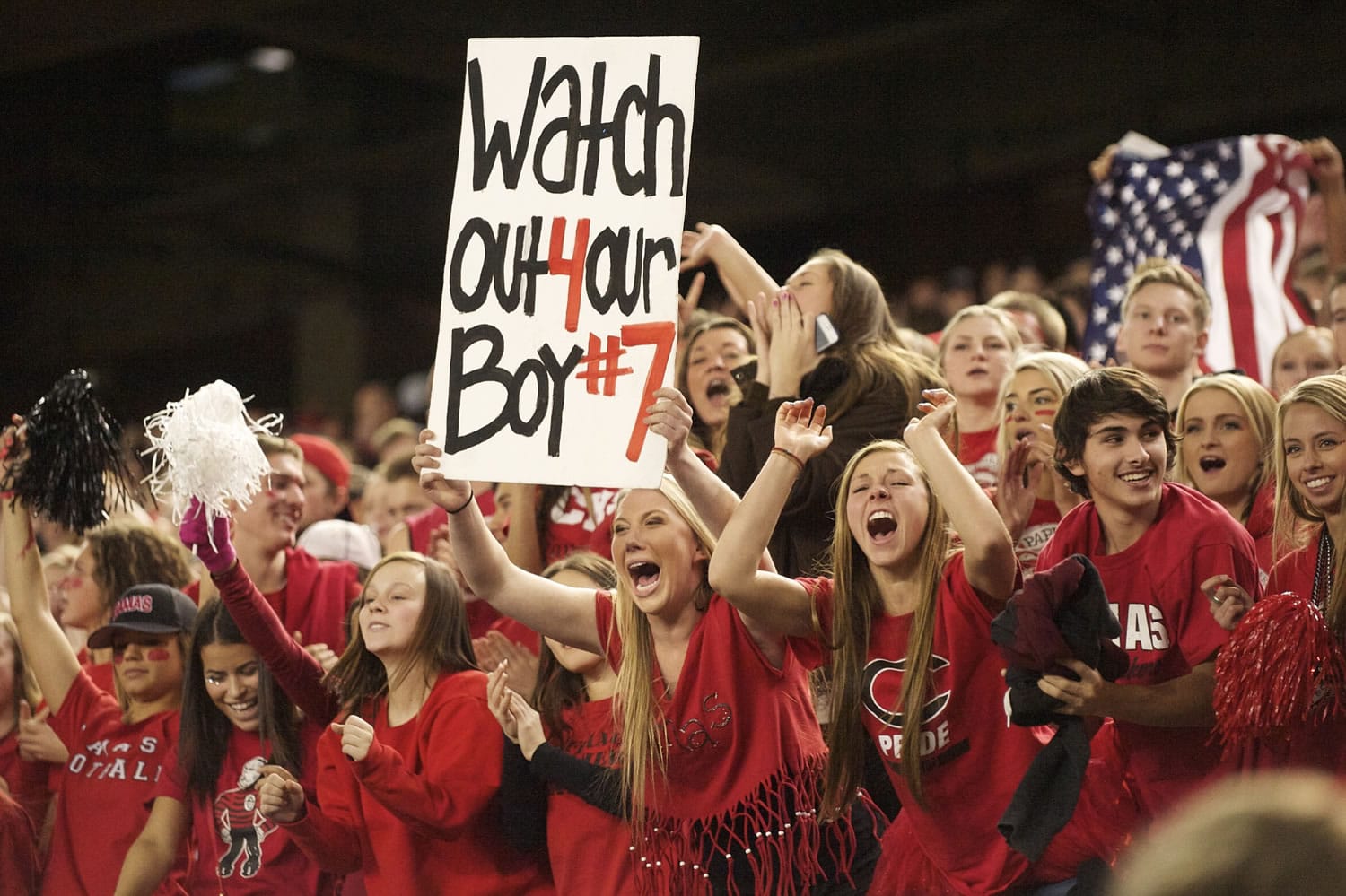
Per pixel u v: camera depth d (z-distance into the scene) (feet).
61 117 120.88
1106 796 28.71
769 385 36.65
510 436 28.78
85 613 42.83
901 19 96.07
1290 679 25.66
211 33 103.24
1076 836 28.55
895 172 100.22
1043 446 33.99
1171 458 28.63
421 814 31.81
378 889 33.17
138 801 37.29
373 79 114.21
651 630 30.50
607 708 31.99
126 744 37.91
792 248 105.09
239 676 36.27
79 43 91.56
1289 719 25.77
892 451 29.58
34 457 37.37
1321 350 40.14
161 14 89.04
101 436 37.60
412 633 34.17
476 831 32.58
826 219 102.89
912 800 29.04
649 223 28.94
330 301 127.54
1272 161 45.50
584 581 34.09
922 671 28.50
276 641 34.73
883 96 100.27
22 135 121.39
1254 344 44.47
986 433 41.27
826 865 29.73
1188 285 39.91
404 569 34.60
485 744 32.58
